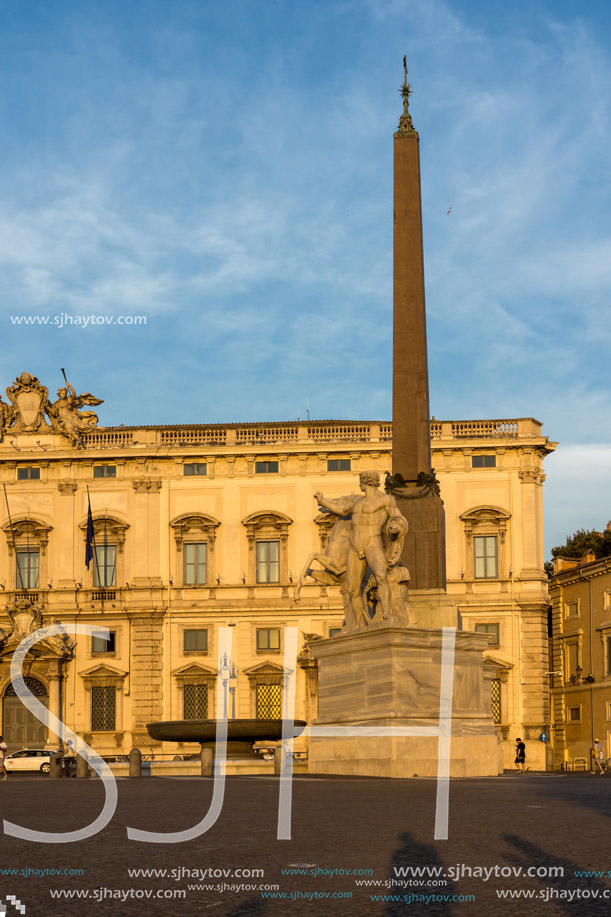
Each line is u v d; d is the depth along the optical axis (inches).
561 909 362.9
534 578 2768.2
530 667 2741.1
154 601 2817.4
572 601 3078.2
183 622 2815.0
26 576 2871.6
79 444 2888.8
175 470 2866.6
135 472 2869.1
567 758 3026.6
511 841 510.3
